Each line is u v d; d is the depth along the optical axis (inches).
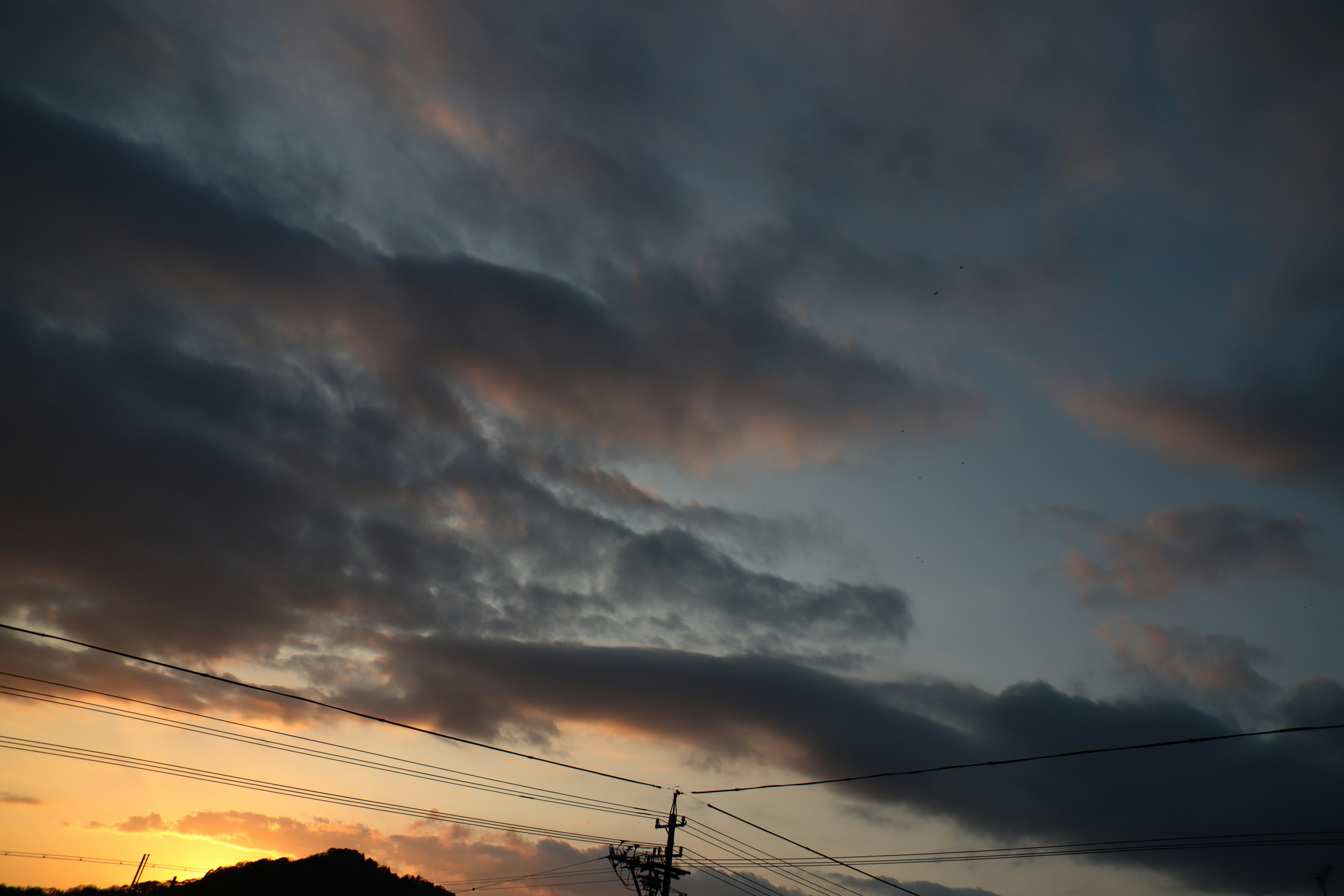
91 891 2244.1
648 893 1533.0
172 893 2281.0
